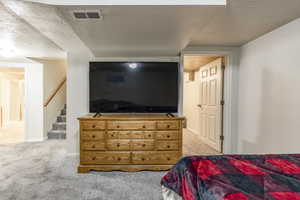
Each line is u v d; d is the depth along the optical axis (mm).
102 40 2596
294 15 2154
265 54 2812
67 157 3502
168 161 2873
